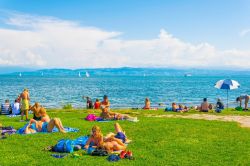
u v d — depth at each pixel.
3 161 12.49
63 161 12.56
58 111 34.34
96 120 25.55
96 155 13.63
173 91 94.00
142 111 34.72
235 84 38.22
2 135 17.83
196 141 16.86
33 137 17.33
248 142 16.88
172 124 23.12
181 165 12.34
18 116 29.06
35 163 12.28
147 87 120.56
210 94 81.50
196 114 32.09
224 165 12.42
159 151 14.51
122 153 13.37
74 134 18.41
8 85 131.62
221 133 19.58
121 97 70.06
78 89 104.25
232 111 35.66
